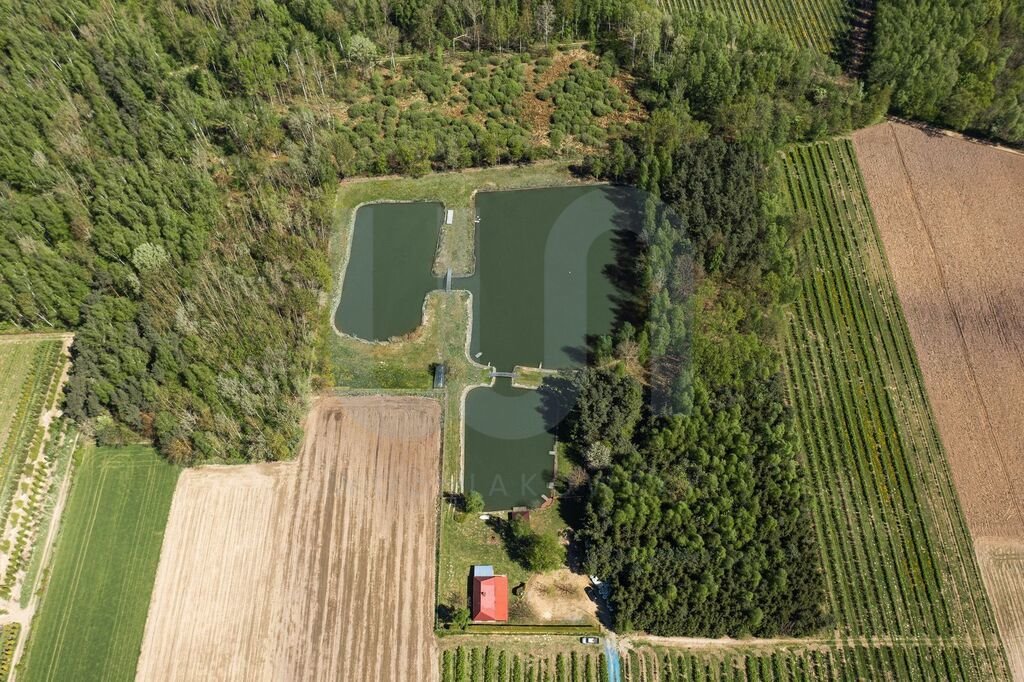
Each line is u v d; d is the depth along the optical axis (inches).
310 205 3267.7
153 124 3287.4
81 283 2864.2
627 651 2331.4
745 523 2444.6
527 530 2488.9
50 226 2940.5
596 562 2401.6
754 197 3164.4
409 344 2997.0
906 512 2573.8
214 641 2367.1
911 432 2746.1
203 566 2497.5
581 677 2293.3
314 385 2869.1
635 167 3336.6
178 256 2970.0
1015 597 2413.9
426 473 2684.5
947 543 2513.5
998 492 2613.2
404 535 2559.1
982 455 2691.9
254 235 3157.0
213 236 3129.9
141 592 2447.1
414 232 3331.7
